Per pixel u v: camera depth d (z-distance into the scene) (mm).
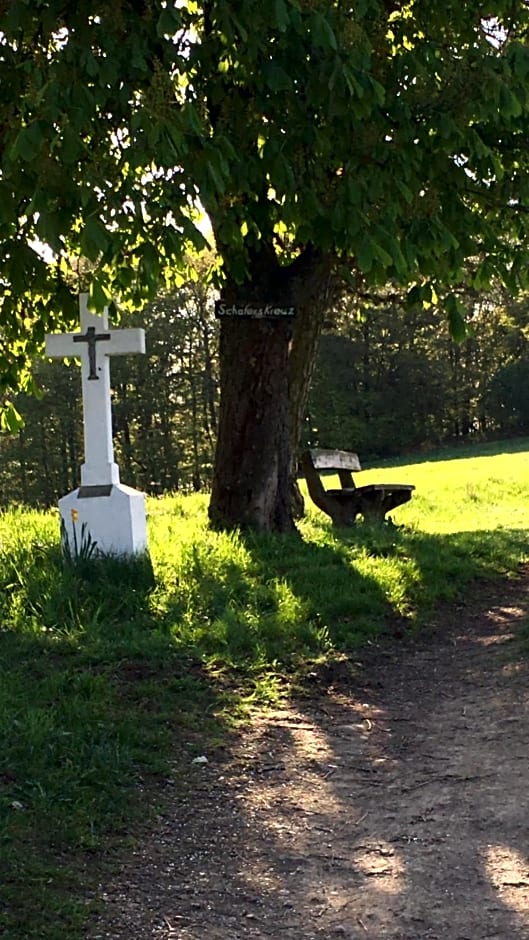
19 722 4414
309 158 6289
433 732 4887
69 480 47500
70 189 5230
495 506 17156
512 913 3125
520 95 6785
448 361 57031
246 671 5586
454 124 6422
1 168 5883
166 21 5336
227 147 5609
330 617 6699
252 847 3668
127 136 5723
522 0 7480
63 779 3977
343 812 3982
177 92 6066
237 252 7332
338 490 11289
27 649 5562
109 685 5059
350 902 3252
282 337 9469
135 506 7395
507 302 47688
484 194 7500
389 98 6371
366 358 53781
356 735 4867
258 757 4539
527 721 4871
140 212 5473
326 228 6270
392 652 6312
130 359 46781
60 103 5023
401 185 6039
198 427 49188
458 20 7078
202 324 47781
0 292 8383
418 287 6965
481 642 6531
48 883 3258
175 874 3441
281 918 3156
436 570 8336
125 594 6590
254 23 5582
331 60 5684
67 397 45219
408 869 3467
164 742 4539
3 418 9586
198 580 7141
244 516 9484
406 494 11477
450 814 3906
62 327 8875
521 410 57156
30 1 5531
